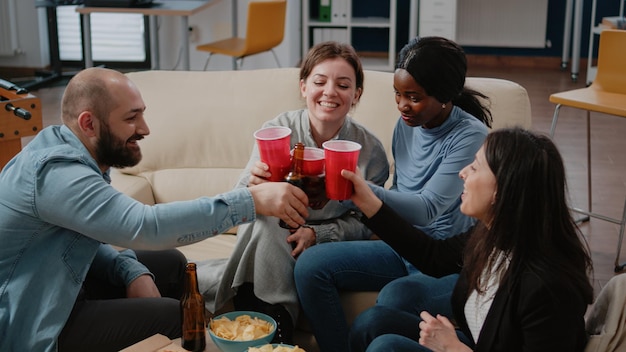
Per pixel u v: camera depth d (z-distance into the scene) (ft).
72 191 6.51
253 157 8.07
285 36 22.70
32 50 23.91
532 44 25.62
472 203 5.97
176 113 9.80
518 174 5.65
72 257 6.76
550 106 20.71
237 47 19.54
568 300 5.54
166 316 7.04
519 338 5.79
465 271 6.34
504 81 9.36
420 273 7.74
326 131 8.13
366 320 6.91
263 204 6.70
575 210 12.68
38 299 6.65
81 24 24.27
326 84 7.81
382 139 9.34
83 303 7.07
